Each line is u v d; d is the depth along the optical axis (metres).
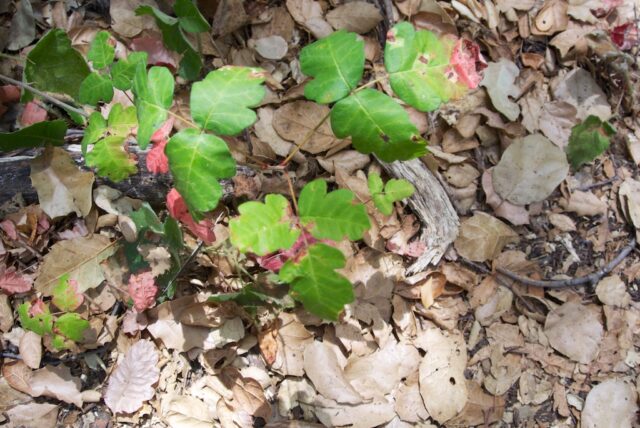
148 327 1.66
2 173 1.61
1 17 1.90
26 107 1.76
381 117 1.15
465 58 1.18
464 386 1.76
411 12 2.09
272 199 1.20
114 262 1.68
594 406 1.82
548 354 1.87
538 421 1.80
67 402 1.60
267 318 1.71
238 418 1.64
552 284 1.93
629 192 2.08
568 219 2.02
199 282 1.72
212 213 1.76
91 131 1.38
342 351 1.73
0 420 1.57
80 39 1.91
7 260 1.68
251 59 1.98
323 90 1.17
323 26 2.03
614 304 1.95
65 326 1.52
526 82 2.13
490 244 1.89
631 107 2.21
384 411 1.69
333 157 1.88
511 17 2.20
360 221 1.17
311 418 1.67
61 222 1.72
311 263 1.19
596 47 2.18
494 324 1.87
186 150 1.12
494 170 1.98
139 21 1.92
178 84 1.88
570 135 2.07
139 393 1.62
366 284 1.78
